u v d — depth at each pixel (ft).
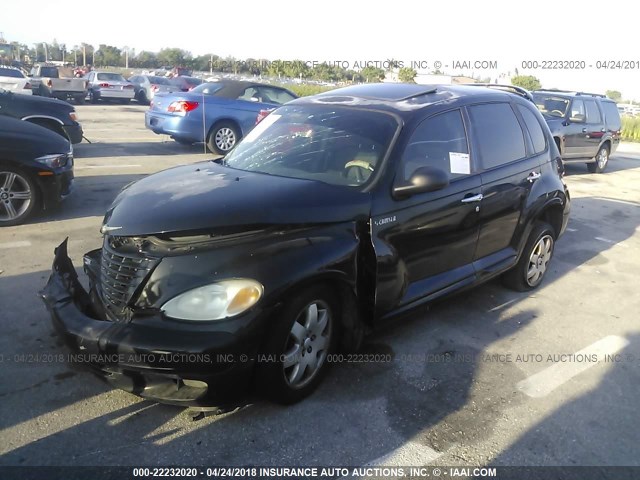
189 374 9.30
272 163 13.25
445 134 14.02
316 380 11.21
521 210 16.33
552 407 11.41
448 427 10.54
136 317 9.79
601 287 18.90
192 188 11.38
